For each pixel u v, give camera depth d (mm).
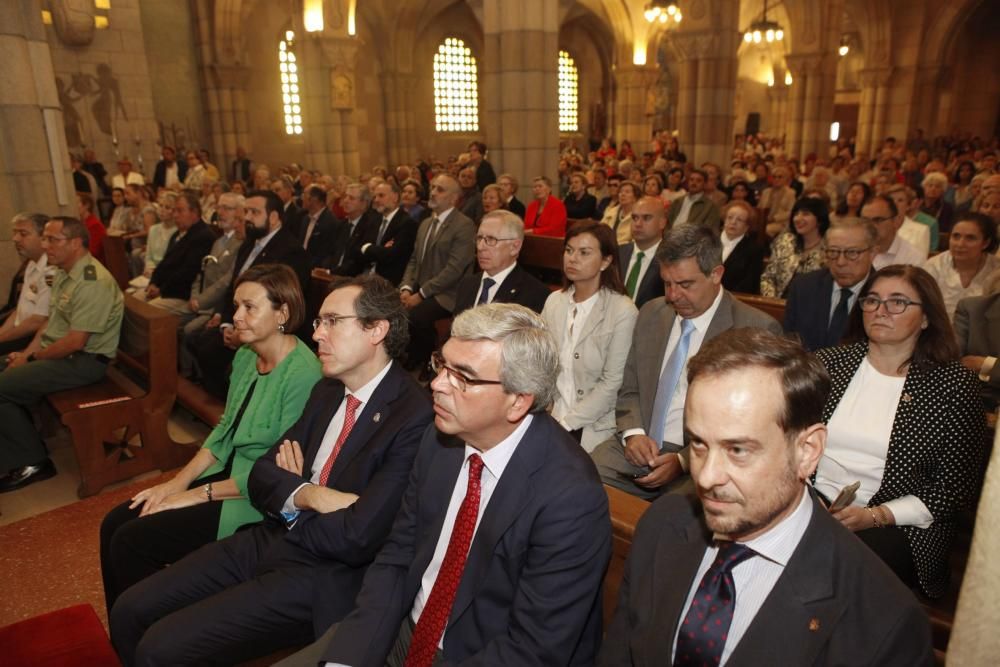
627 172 11008
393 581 1936
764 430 1186
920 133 19438
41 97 5418
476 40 23094
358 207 6820
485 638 1747
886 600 1198
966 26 21375
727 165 12445
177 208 5887
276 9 18359
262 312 2744
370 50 20672
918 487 2115
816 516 1313
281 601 2166
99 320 4184
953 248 3926
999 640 641
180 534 2658
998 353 2926
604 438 3129
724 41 11820
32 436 4082
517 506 1719
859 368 2293
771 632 1241
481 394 1678
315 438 2520
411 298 5707
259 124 18609
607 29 25562
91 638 2195
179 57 16922
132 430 4043
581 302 3268
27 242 4645
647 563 1516
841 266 3162
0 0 5062
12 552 3371
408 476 2193
